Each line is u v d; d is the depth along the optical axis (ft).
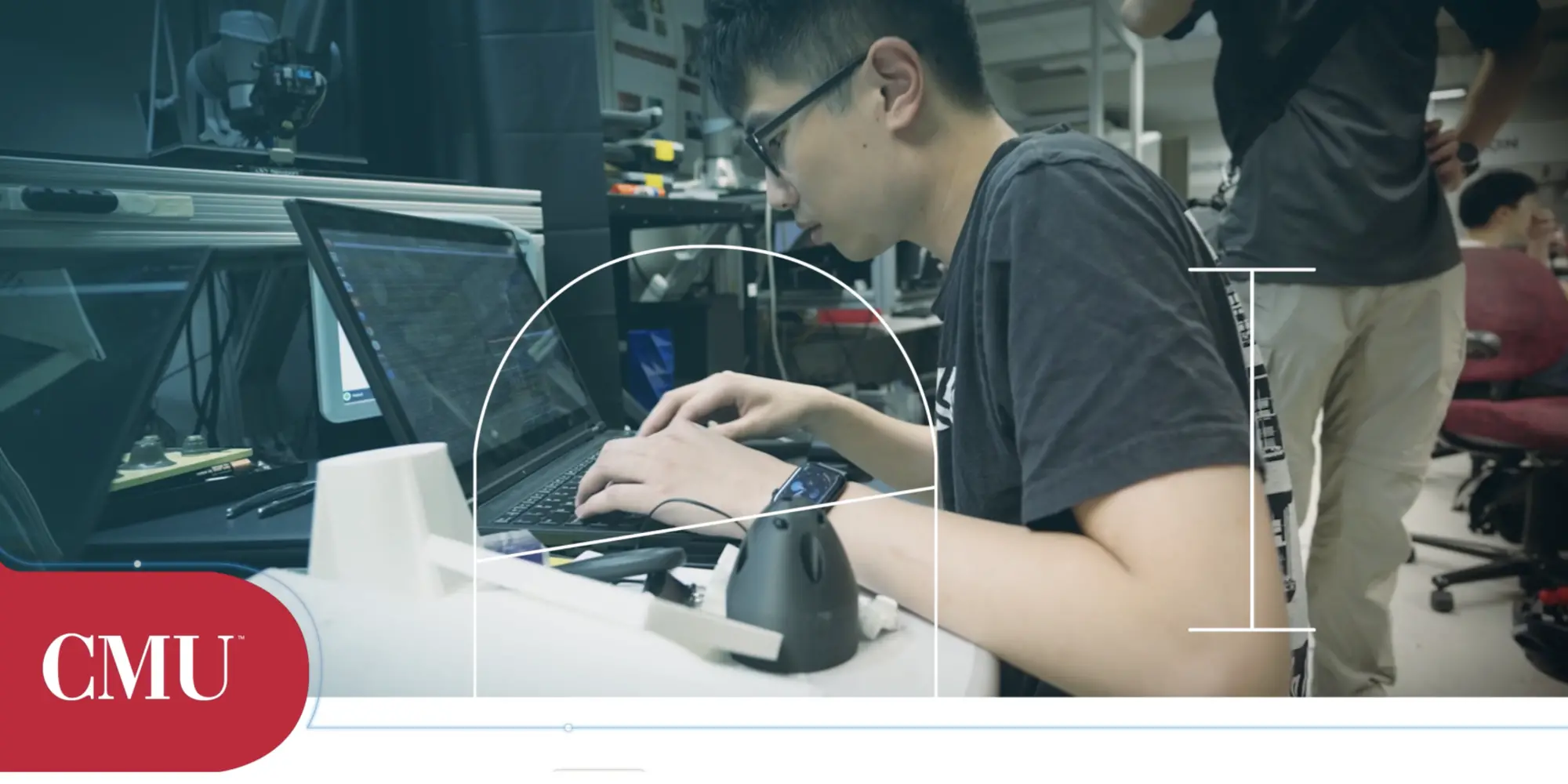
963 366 1.55
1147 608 1.08
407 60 3.92
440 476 1.31
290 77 2.52
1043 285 1.24
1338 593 3.87
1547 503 5.06
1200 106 14.07
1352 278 3.35
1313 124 3.28
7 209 1.69
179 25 2.72
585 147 3.97
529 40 3.90
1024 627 1.12
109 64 2.69
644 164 4.72
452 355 2.06
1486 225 5.41
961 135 1.73
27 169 1.72
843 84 1.69
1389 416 3.61
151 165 1.96
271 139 2.67
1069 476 1.17
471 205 2.94
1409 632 4.65
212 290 2.45
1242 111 3.48
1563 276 5.39
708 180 5.46
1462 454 6.56
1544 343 5.18
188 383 2.45
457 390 1.97
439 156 3.98
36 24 2.55
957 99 1.71
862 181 1.75
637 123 4.67
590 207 3.98
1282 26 3.29
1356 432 3.72
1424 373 3.50
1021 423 1.25
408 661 1.10
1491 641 4.50
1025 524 1.26
